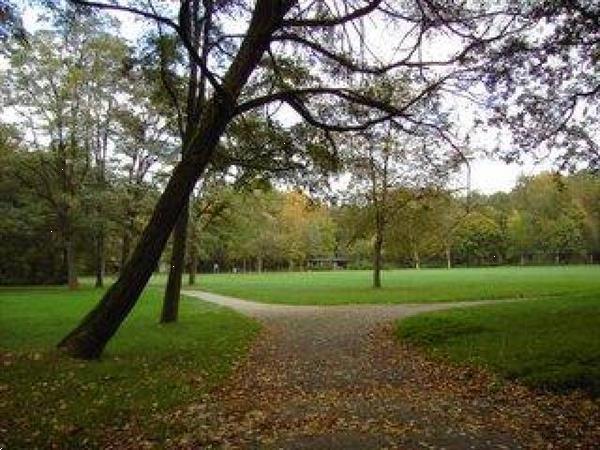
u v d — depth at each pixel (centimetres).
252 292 4594
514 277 5659
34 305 3344
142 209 5131
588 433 967
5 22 1797
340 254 13712
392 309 3009
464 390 1327
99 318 1656
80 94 4922
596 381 1265
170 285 2578
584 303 2308
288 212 10862
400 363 1700
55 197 5100
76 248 5759
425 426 1008
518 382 1355
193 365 1648
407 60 1586
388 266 12144
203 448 921
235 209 5275
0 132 4900
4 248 5906
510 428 995
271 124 2077
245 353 1877
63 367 1489
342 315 2809
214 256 11075
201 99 2272
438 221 4450
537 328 1881
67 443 968
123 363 1612
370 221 4584
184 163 1658
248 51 1612
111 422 1080
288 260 11662
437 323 2158
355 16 1531
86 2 1458
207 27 2056
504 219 11400
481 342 1806
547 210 10462
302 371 1599
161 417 1112
